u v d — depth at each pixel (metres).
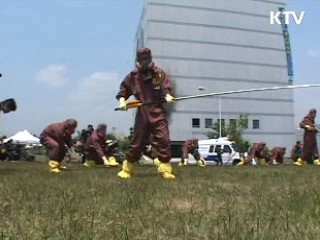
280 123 91.81
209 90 87.38
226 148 40.41
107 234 3.78
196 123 85.12
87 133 22.27
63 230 3.89
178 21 86.62
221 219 4.25
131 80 10.18
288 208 4.83
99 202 5.51
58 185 7.83
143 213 4.75
